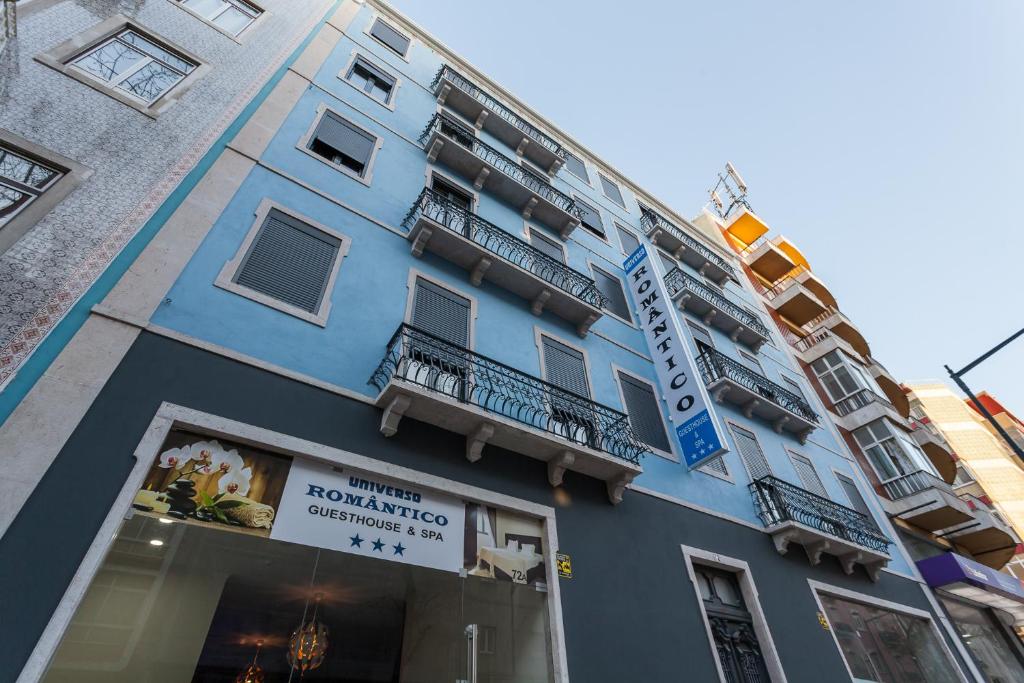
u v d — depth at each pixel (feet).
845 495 45.09
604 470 26.21
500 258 30.76
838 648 30.45
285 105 30.14
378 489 19.95
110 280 18.20
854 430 54.60
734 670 25.62
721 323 51.52
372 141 33.76
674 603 25.09
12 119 19.35
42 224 17.83
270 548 20.17
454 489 21.33
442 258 30.63
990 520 49.01
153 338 17.94
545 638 20.54
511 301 32.32
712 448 30.71
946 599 43.34
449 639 22.43
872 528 42.04
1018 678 41.78
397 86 40.27
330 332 22.59
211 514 16.11
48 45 22.56
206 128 25.13
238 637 24.40
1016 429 121.39
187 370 17.98
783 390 47.47
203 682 22.70
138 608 17.78
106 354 16.66
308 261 24.36
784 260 71.67
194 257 20.81
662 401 35.53
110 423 15.61
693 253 58.44
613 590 23.35
